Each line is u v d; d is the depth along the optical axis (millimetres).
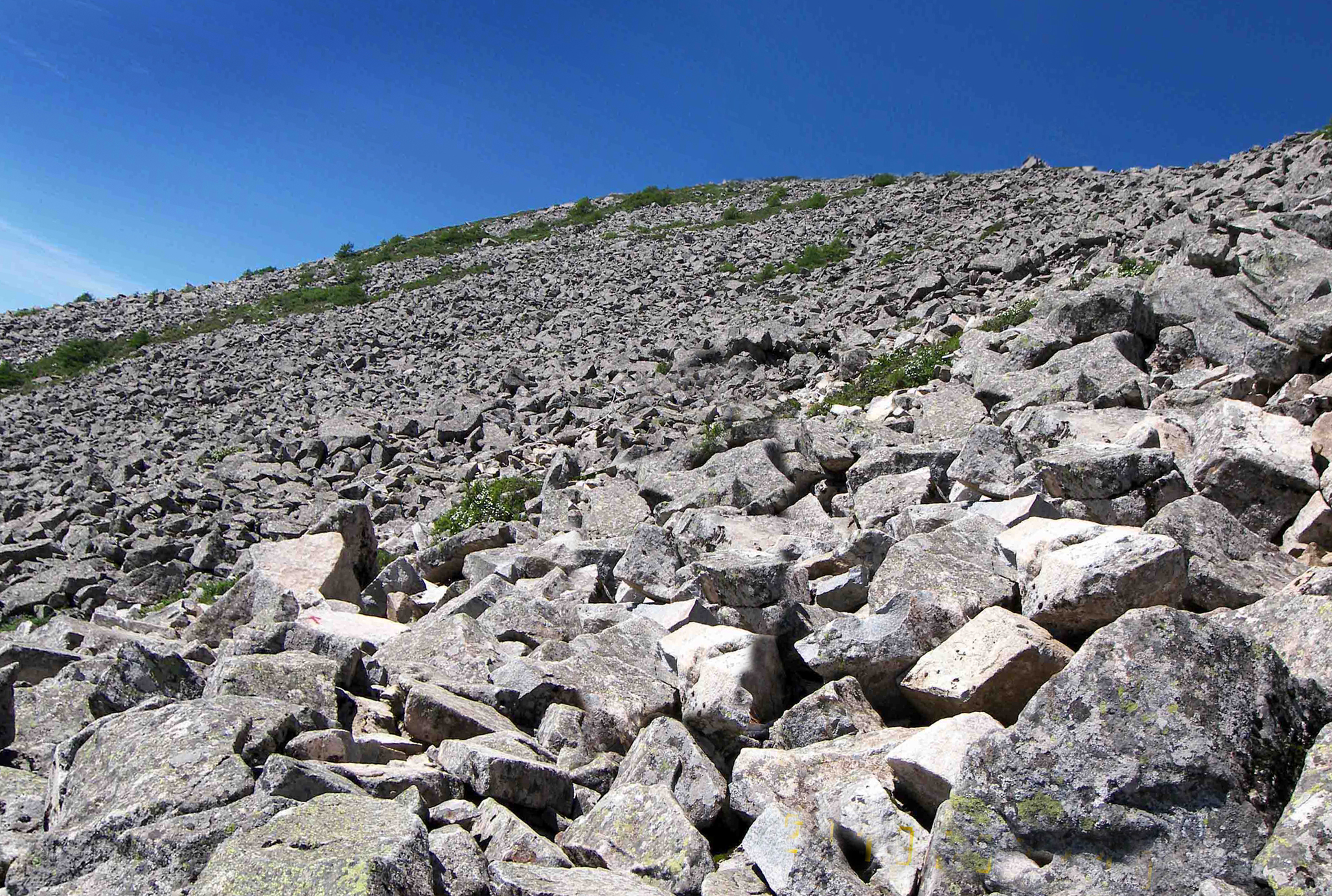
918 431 14289
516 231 69688
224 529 20094
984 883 4684
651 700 7418
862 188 62312
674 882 5289
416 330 41969
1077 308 14875
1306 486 8328
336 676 7223
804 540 10789
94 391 38031
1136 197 32438
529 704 7543
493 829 5562
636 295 41750
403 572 12422
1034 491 9266
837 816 5535
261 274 69188
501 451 22484
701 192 75438
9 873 5137
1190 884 4344
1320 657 5047
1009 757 4801
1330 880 3859
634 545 10234
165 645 9727
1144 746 4578
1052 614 6445
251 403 33375
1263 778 4516
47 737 7254
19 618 16531
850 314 26906
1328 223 15211
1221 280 13977
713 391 23891
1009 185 47906
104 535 19781
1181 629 4777
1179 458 9758
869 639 6863
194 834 4824
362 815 4777
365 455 24625
